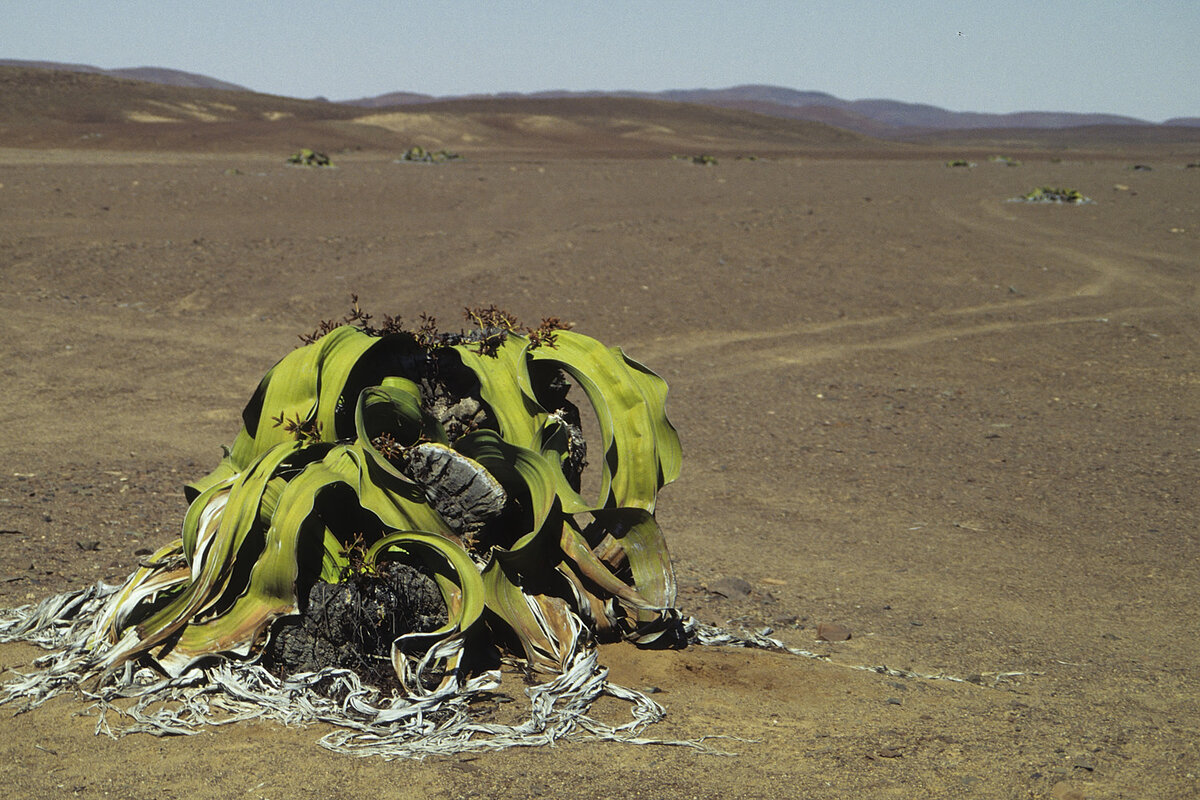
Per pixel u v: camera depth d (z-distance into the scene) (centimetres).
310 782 318
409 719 356
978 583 599
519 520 440
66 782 317
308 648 381
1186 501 782
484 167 4238
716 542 668
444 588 400
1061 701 423
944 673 457
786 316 1622
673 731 365
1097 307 1752
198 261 1753
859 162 6222
